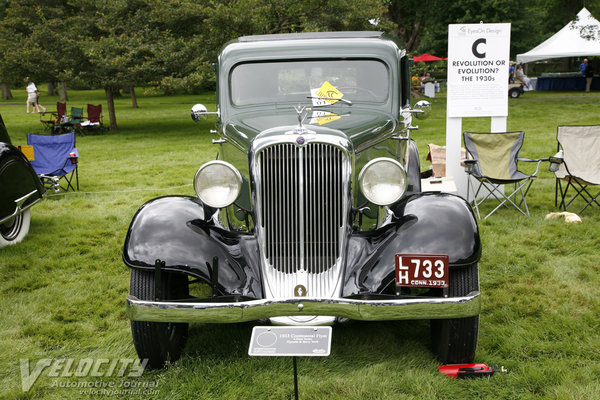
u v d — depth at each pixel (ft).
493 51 22.58
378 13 56.49
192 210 11.28
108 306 14.52
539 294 14.29
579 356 11.09
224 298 10.15
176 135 54.54
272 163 10.39
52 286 16.08
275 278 10.39
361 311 9.60
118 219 23.24
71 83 55.21
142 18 55.77
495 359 11.15
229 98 14.58
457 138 23.29
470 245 10.34
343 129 12.20
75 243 19.97
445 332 10.63
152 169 35.42
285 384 10.57
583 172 21.90
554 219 20.57
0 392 10.55
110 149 45.42
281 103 14.46
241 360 11.47
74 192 28.58
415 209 11.03
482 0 91.09
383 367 10.94
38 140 28.94
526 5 96.99
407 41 92.79
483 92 22.84
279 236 10.52
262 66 14.60
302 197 10.33
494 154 22.50
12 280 16.43
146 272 10.63
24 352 12.14
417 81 92.73
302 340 9.11
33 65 54.19
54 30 56.90
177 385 10.61
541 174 29.14
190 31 57.47
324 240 10.51
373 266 10.58
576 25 75.15
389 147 13.51
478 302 9.72
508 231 19.45
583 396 9.58
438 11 88.79
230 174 10.34
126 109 89.45
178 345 11.85
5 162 17.89
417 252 10.30
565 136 22.52
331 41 14.66
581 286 14.66
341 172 10.37
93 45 53.16
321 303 9.63
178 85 51.29
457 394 10.02
